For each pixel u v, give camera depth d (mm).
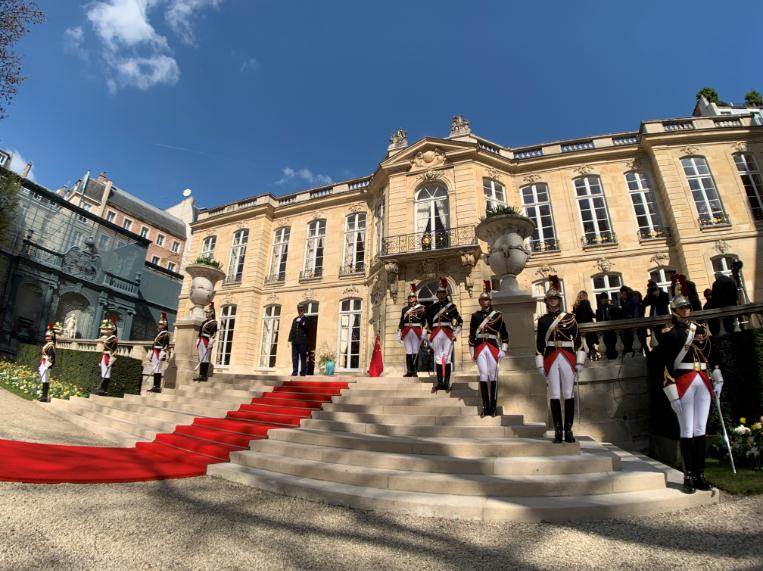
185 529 3490
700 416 4414
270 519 3807
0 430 6875
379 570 2836
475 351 6566
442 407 6945
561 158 17969
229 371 20469
